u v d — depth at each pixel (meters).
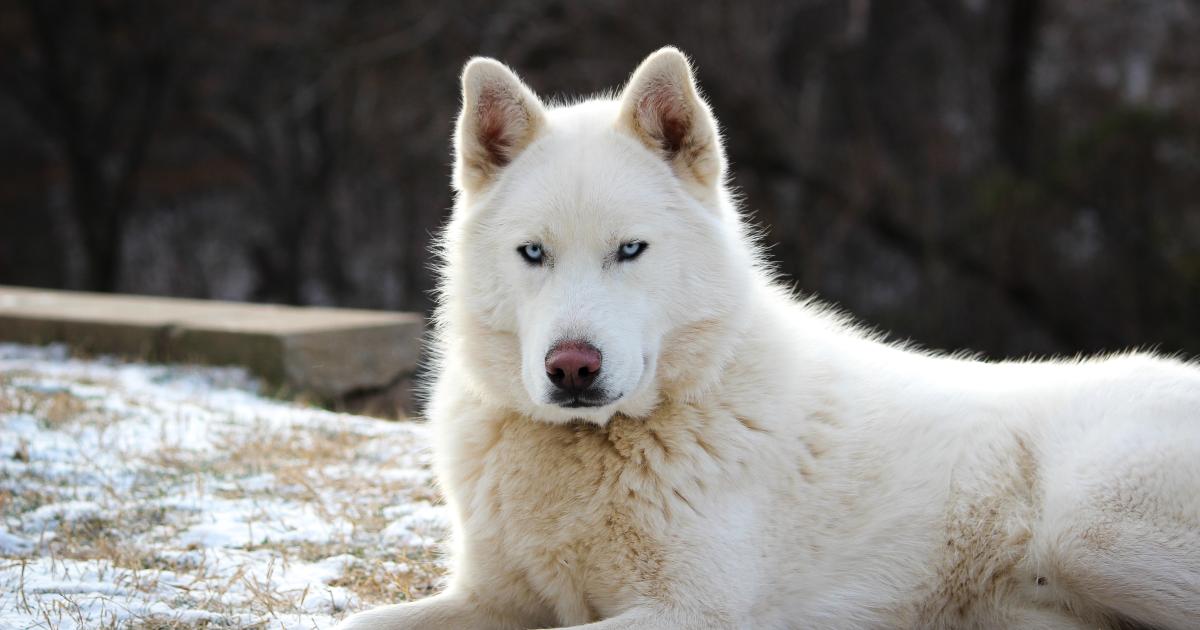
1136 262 22.12
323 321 10.10
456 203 4.92
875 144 23.03
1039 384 4.92
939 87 24.25
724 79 21.22
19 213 28.80
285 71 26.30
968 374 5.18
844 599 4.65
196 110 27.67
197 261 28.64
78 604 4.66
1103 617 4.51
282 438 7.37
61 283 29.11
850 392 4.85
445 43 23.30
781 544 4.54
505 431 4.58
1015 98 24.45
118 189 27.62
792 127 21.72
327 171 26.50
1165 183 22.34
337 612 4.87
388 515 6.08
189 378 9.35
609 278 4.39
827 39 23.50
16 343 10.49
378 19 23.98
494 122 4.74
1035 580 4.57
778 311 5.00
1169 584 4.24
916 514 4.70
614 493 4.36
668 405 4.50
